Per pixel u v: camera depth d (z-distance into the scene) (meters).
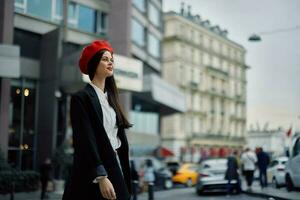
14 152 25.97
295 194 16.28
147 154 40.47
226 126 81.69
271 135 56.88
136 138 38.50
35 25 27.48
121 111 2.69
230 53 84.81
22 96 26.77
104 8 33.44
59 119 27.98
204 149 72.19
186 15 77.19
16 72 23.12
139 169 23.28
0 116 24.05
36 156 26.98
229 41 83.62
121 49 33.34
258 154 20.06
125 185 2.51
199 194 21.20
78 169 2.44
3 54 22.94
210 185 20.27
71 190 2.45
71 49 30.72
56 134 27.38
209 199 17.58
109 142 2.52
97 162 2.41
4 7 24.34
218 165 21.03
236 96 85.81
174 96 40.44
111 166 2.49
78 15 31.42
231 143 81.75
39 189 23.42
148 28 40.19
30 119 27.16
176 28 68.31
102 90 2.66
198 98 72.69
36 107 27.48
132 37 36.00
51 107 26.78
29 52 27.38
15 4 26.67
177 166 35.78
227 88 82.44
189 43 70.62
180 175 31.06
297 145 16.53
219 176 20.38
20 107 26.62
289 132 32.06
